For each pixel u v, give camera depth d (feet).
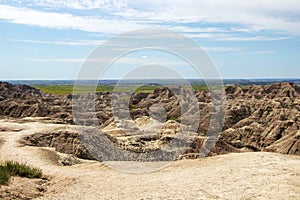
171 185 52.44
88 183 56.75
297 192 44.98
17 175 58.59
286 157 65.10
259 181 50.14
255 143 220.02
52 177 61.21
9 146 99.60
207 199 45.03
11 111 265.95
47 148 96.94
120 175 61.67
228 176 54.24
